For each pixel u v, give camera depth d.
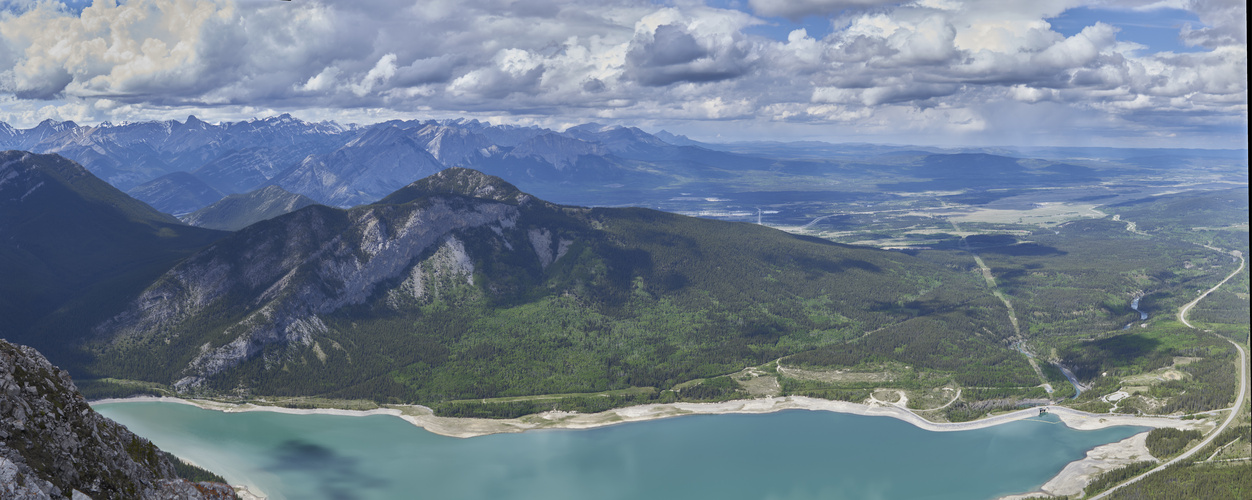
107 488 78.12
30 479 70.44
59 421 79.00
